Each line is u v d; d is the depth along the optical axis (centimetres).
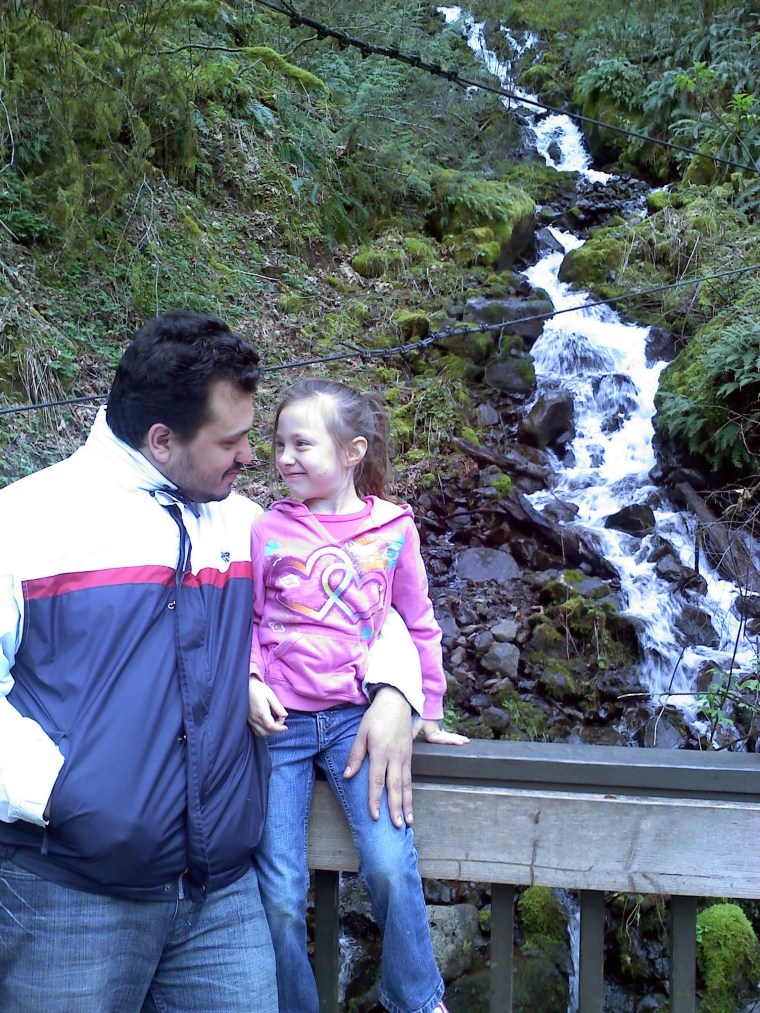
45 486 151
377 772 164
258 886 164
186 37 765
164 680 146
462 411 696
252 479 570
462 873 177
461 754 176
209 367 148
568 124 1217
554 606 551
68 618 144
